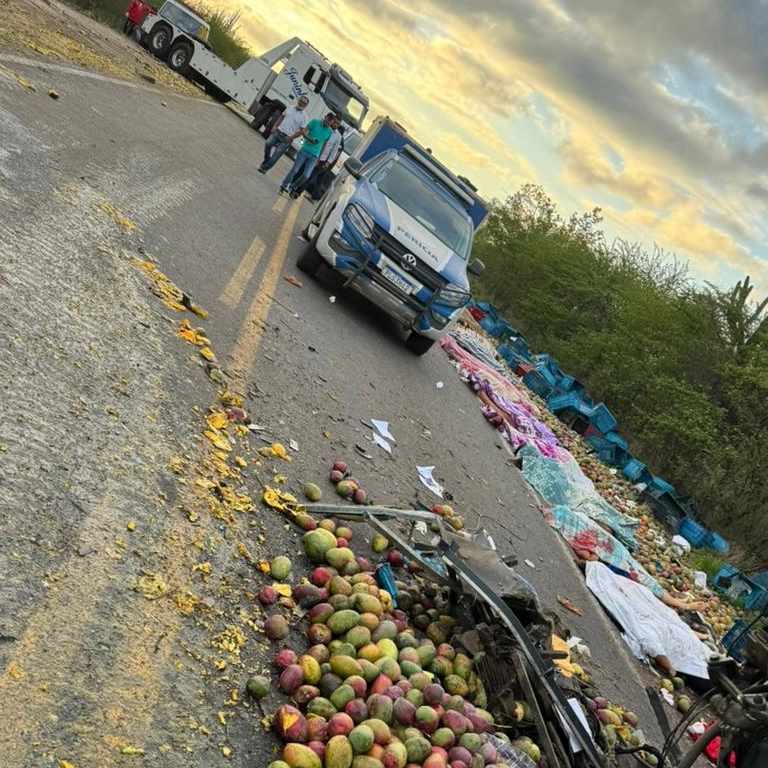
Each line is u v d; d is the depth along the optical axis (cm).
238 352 670
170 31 2800
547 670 415
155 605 330
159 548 363
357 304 1260
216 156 1498
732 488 2094
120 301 566
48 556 309
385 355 1117
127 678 287
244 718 312
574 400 2088
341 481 570
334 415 725
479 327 2589
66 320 481
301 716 311
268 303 868
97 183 774
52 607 290
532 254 3897
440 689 365
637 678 745
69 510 339
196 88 2789
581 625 770
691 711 425
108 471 382
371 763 303
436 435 970
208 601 355
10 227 541
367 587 417
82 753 248
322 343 902
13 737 236
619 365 2819
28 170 667
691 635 905
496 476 1040
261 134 2714
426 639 443
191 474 437
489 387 1512
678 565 1360
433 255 1127
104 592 315
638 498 1750
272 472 518
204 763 278
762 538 1934
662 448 2444
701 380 2688
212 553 390
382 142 1380
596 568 945
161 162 1072
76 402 413
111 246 652
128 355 504
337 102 2777
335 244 1091
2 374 384
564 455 1390
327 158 1905
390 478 691
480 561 489
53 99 959
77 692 267
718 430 2355
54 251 557
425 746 326
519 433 1370
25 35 1235
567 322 3594
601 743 437
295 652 368
